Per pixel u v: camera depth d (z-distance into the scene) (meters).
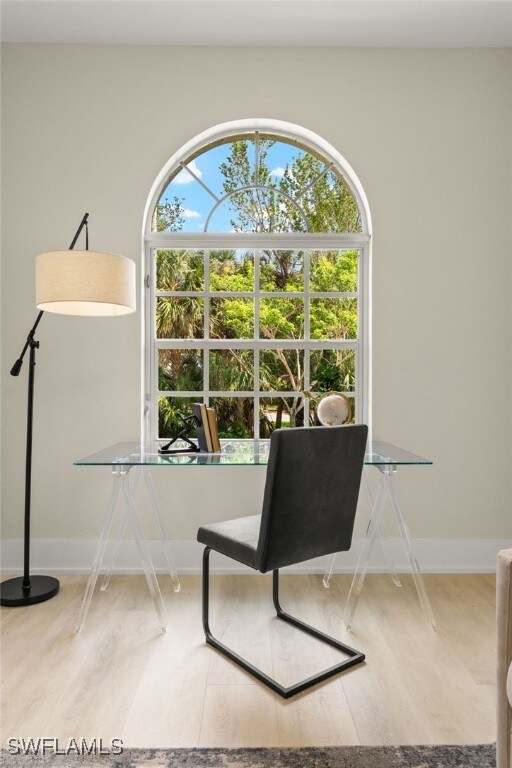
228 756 1.54
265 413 3.24
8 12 2.76
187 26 2.88
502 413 3.09
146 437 3.17
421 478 3.08
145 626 2.36
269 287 3.24
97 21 2.84
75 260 2.24
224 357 3.23
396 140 3.08
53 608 2.55
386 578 2.97
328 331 3.24
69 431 3.04
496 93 3.08
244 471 3.07
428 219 3.08
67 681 1.92
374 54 3.08
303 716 1.72
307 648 2.16
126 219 3.05
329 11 2.75
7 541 3.02
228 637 2.25
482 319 3.09
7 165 3.02
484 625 2.38
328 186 3.23
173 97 3.06
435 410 3.08
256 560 1.91
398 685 1.90
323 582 2.90
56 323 3.04
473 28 2.90
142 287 3.07
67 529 3.04
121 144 3.05
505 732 1.32
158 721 1.69
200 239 3.19
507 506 3.09
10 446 3.04
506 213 3.09
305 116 3.07
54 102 3.03
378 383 3.08
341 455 2.01
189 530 3.06
